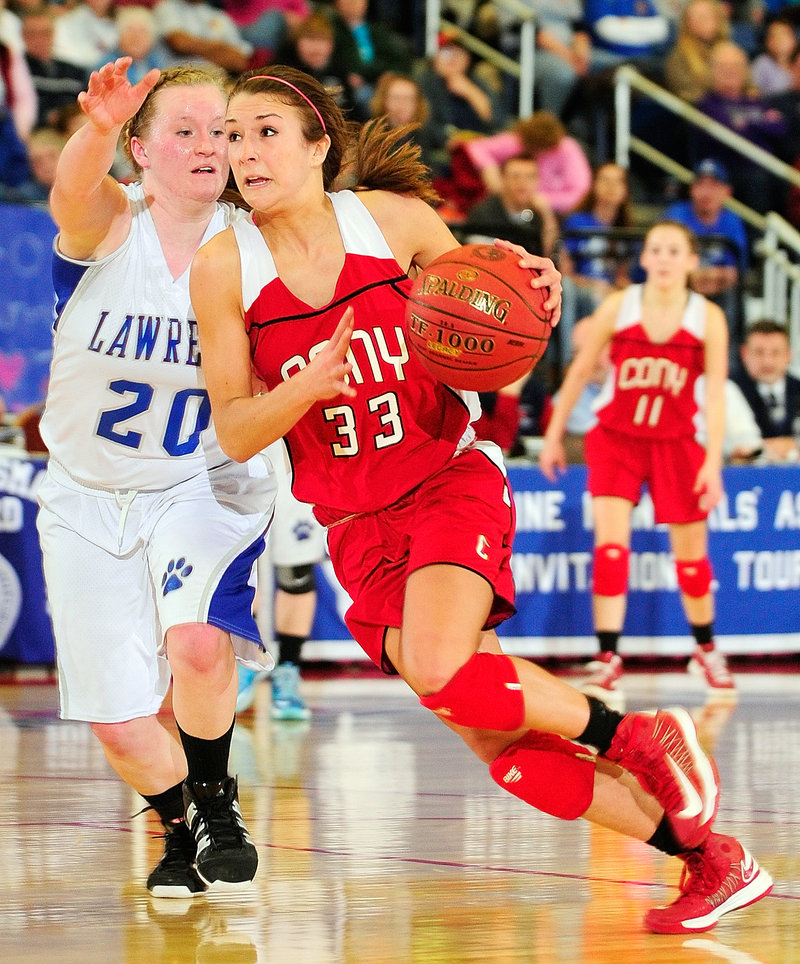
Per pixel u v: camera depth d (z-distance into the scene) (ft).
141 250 26.58
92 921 24.49
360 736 49.06
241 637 25.73
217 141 26.20
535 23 99.30
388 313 24.49
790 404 80.02
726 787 37.96
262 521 27.45
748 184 96.63
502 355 23.56
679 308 60.90
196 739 25.46
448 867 28.73
